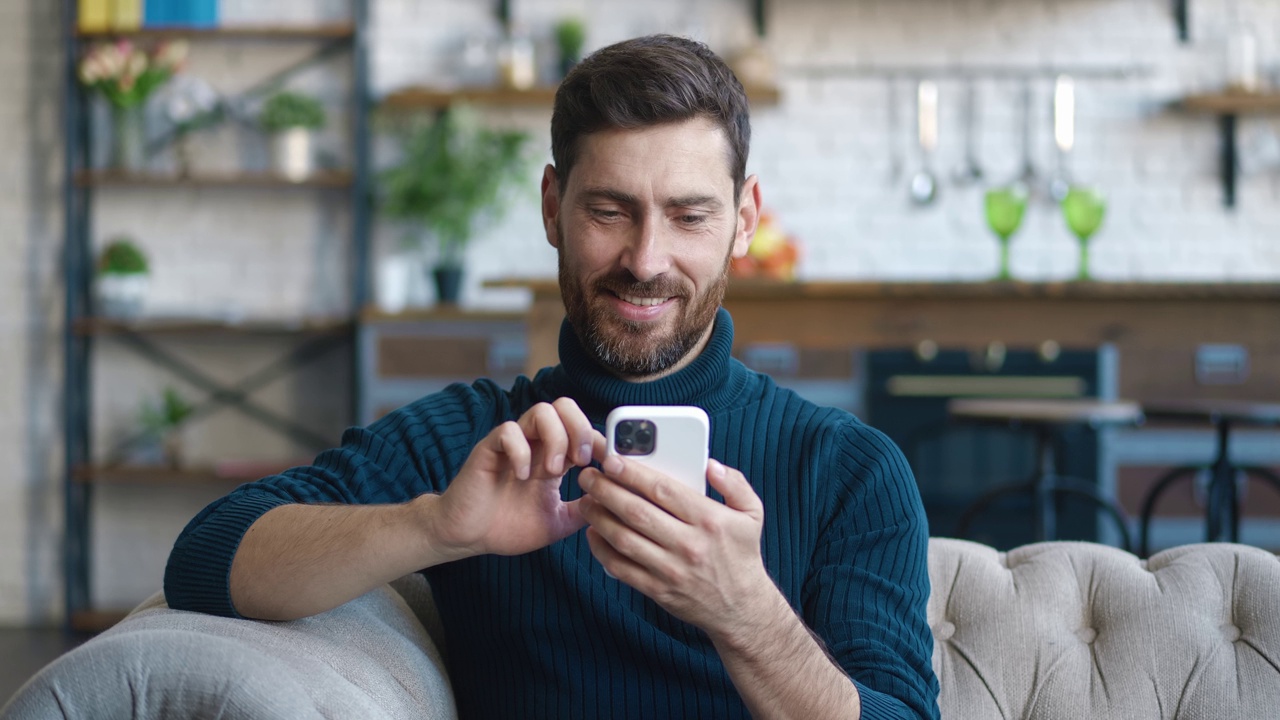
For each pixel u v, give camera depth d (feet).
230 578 3.33
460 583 3.89
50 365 14.01
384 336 12.58
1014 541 12.42
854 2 14.19
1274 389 12.35
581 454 3.05
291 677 2.95
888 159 14.23
